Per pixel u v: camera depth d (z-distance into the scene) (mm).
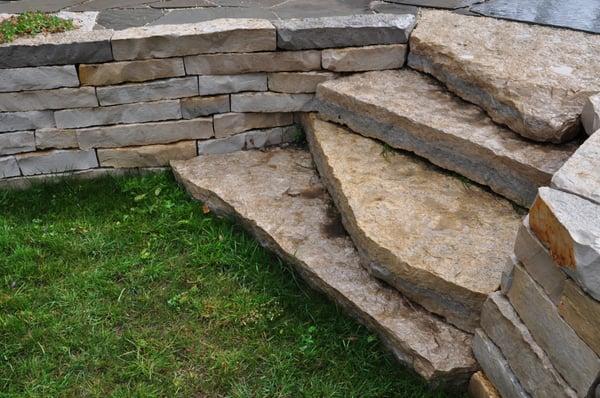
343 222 2768
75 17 3512
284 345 2436
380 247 2385
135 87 3215
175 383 2281
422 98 3049
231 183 3162
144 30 3152
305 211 2932
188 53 3160
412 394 2229
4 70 3051
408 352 2240
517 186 2537
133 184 3342
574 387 1698
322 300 2602
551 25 3408
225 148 3494
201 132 3412
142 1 4043
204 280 2742
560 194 1725
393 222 2516
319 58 3264
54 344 2439
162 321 2555
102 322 2541
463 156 2711
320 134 3211
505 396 2014
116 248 2941
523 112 2602
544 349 1811
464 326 2254
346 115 3191
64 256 2883
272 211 2928
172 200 3244
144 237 3012
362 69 3324
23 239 2977
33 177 3395
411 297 2381
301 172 3264
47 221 3121
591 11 3662
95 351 2412
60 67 3092
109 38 3068
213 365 2352
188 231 3029
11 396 2232
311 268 2582
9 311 2592
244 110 3400
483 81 2834
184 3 3982
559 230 1631
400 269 2334
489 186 2658
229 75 3270
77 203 3254
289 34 3168
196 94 3297
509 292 1965
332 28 3184
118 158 3408
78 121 3264
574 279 1618
